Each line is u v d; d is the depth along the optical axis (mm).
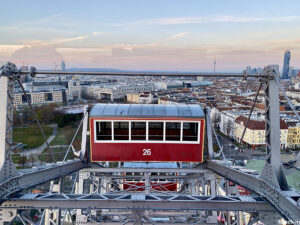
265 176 10008
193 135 16000
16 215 9742
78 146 92625
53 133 118938
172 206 9742
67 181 63812
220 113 142375
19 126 132000
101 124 16000
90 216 18266
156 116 15727
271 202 9180
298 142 111000
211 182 16469
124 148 16094
